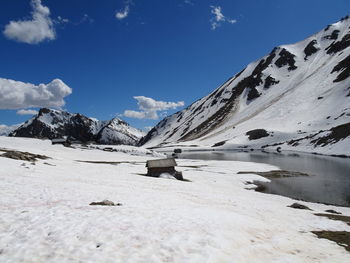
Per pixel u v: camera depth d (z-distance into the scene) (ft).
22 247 39.04
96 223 49.37
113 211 58.44
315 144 408.67
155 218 55.42
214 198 100.63
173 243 43.19
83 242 41.63
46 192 74.49
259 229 58.49
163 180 146.20
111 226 48.34
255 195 131.95
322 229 68.80
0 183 80.79
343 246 55.21
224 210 75.97
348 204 126.52
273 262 41.91
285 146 481.87
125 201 72.28
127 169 203.31
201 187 134.41
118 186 106.32
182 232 48.06
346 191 150.92
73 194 75.46
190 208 70.13
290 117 625.41
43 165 149.07
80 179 116.06
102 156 353.51
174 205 73.05
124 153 453.17
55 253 38.01
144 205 68.80
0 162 126.52
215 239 45.73
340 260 46.14
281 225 67.05
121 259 37.50
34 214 52.60
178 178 169.89
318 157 323.98
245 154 445.78
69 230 45.39
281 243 51.52
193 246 42.68
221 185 157.79
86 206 61.82
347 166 239.09
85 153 372.79
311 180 186.29
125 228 47.98
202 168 249.96
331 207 115.55
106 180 121.90
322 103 605.31
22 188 76.64
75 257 37.27
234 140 614.34
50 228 45.80
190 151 630.33
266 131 588.91
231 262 39.47
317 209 109.60
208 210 69.77
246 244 47.39
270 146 519.19
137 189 102.53
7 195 66.95
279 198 130.00
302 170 229.86
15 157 160.97
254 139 588.09
